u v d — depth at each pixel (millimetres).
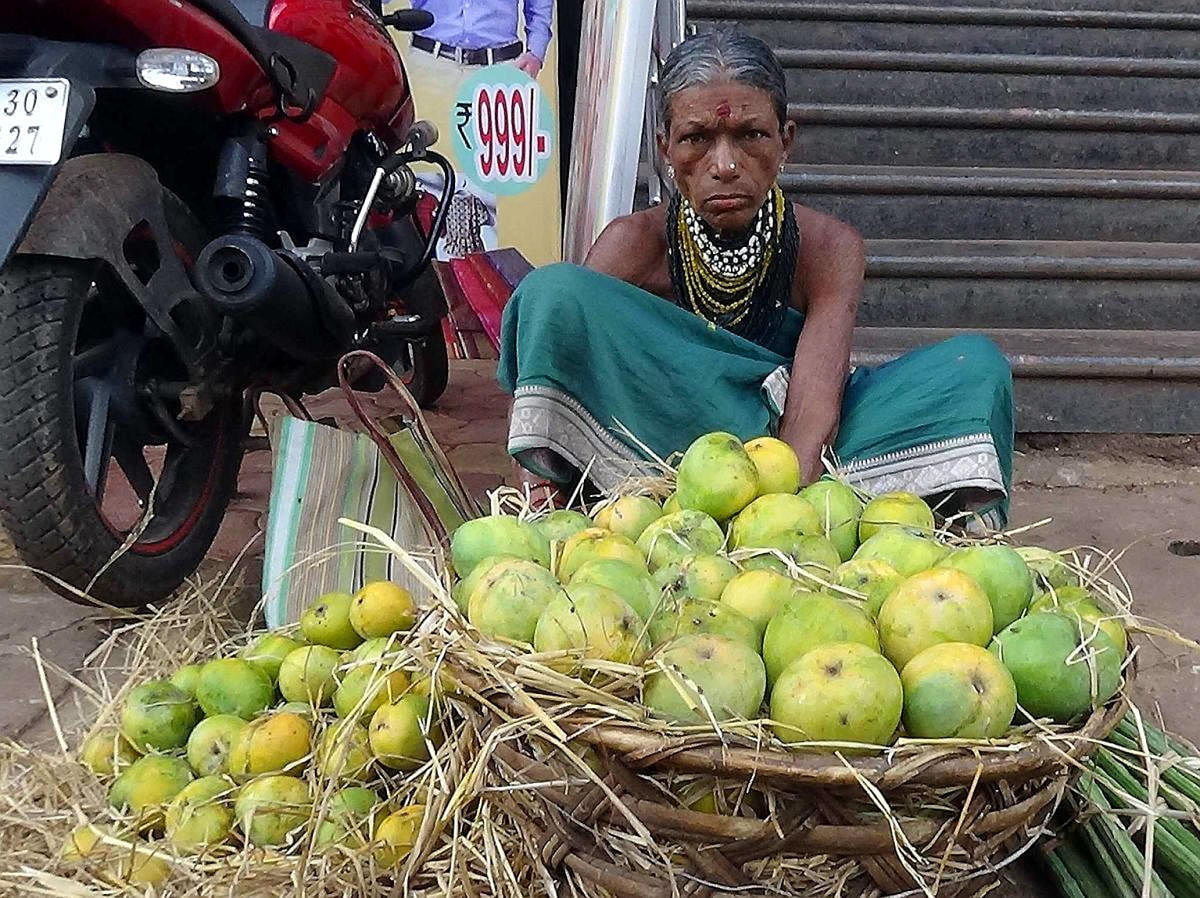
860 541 1543
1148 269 3883
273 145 2359
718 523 1554
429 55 5055
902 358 2197
